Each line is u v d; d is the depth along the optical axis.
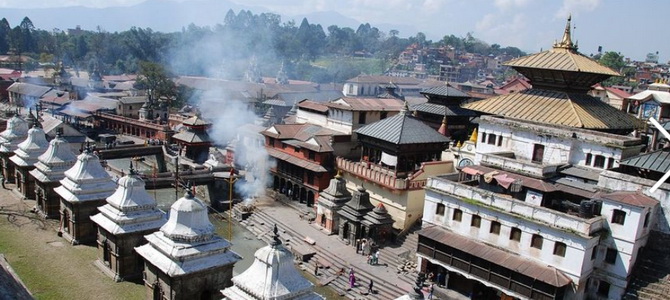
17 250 46.44
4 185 66.19
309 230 62.12
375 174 62.03
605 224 41.19
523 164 47.69
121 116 122.31
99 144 97.44
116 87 165.38
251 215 68.06
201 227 35.88
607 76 50.59
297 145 72.00
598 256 41.69
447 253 46.56
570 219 40.22
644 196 41.03
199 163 88.94
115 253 42.25
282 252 28.20
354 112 73.69
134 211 42.78
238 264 53.19
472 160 60.12
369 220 56.25
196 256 34.97
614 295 40.91
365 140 67.12
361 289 48.34
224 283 36.50
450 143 66.38
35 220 54.72
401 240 57.44
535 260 42.44
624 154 45.50
